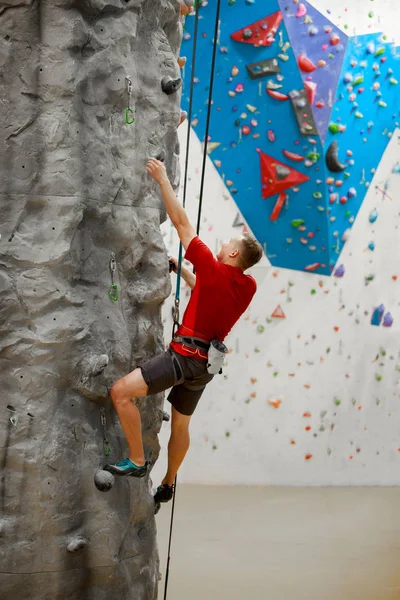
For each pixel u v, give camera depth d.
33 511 2.98
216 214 6.10
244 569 4.87
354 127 6.20
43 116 2.92
